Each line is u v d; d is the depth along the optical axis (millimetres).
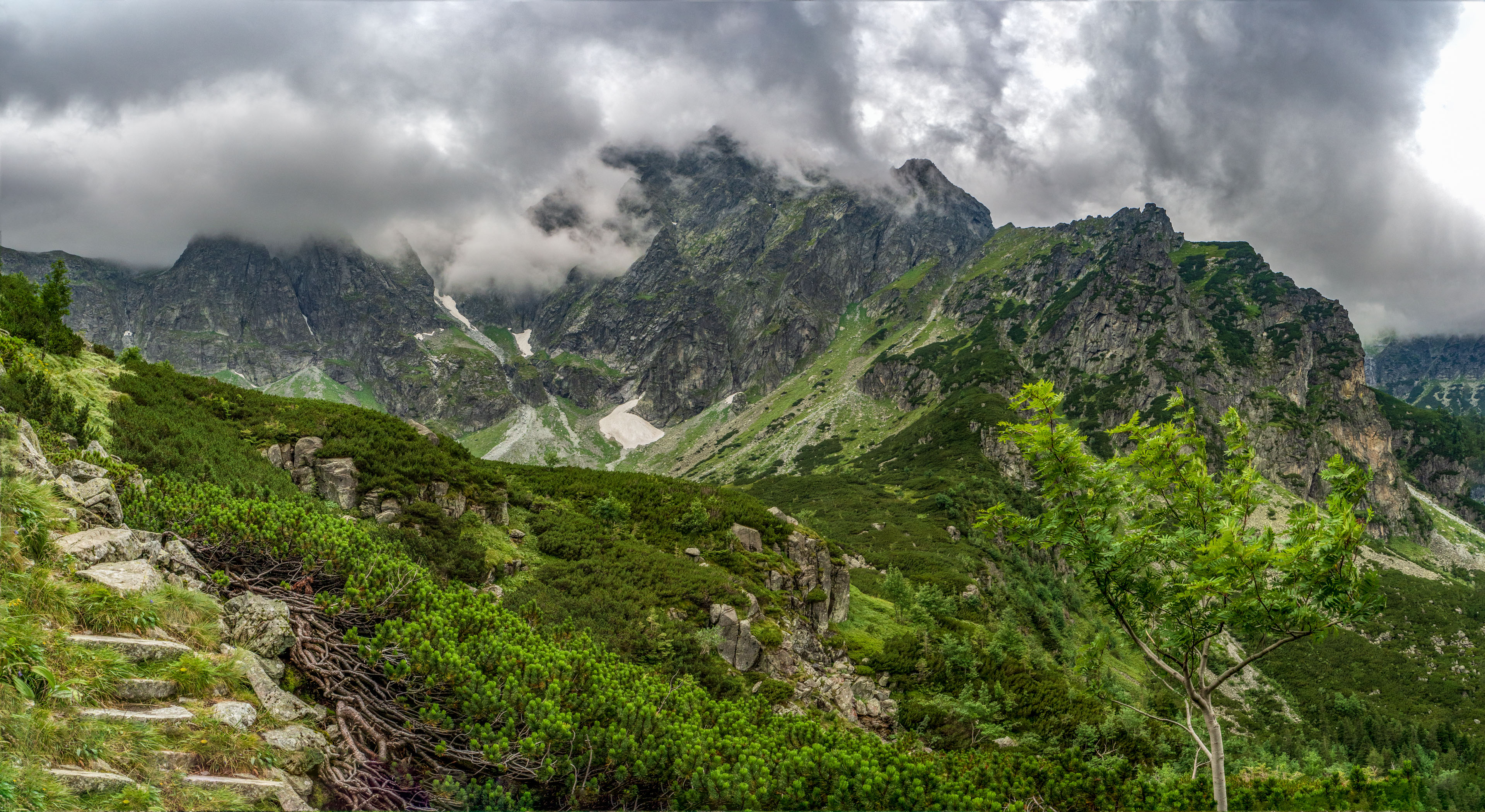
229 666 11555
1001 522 15469
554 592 31578
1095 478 14227
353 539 20188
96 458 20203
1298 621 11961
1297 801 17047
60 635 9633
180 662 10812
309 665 13391
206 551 17000
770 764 14312
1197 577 12961
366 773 11461
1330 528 11734
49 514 12953
